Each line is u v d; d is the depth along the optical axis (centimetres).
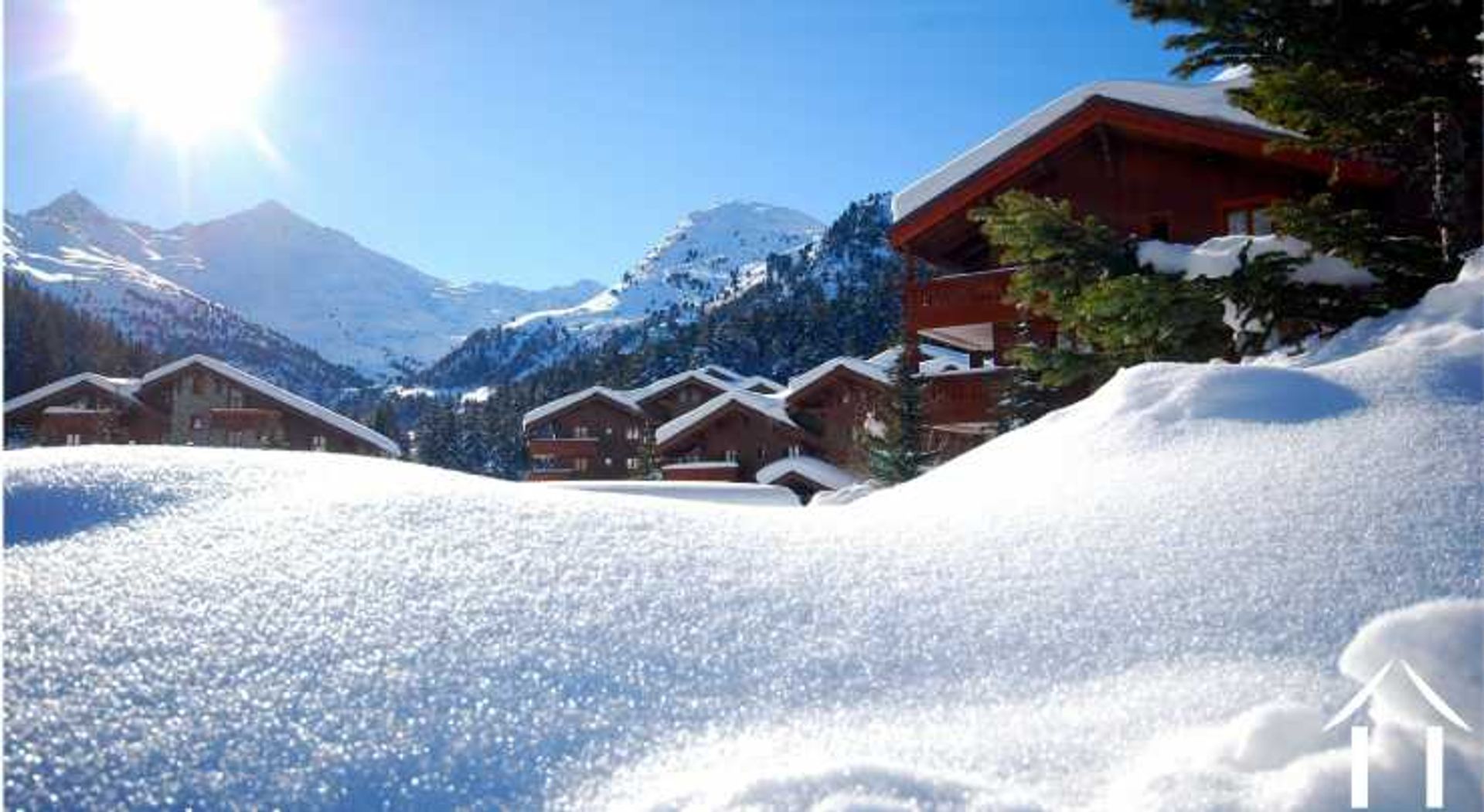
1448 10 729
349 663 203
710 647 228
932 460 2320
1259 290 802
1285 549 280
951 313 1653
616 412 5662
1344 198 1295
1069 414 523
